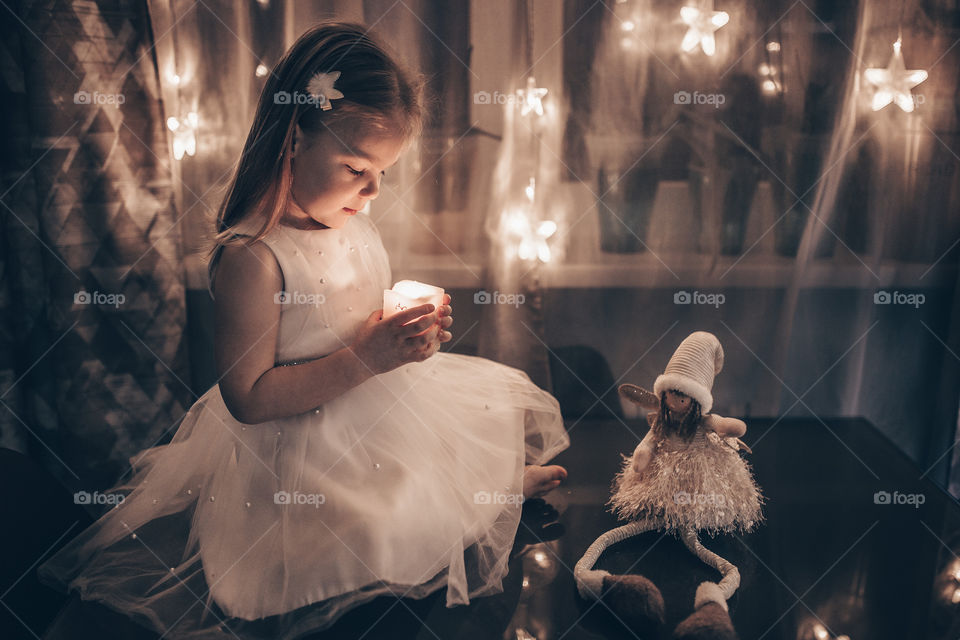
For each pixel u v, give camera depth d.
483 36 1.46
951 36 1.48
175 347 1.60
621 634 0.93
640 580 0.94
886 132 1.53
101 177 1.46
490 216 1.56
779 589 1.04
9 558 1.03
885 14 1.46
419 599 1.00
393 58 1.05
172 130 1.48
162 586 1.00
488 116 1.50
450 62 1.47
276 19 1.45
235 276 0.96
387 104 0.97
